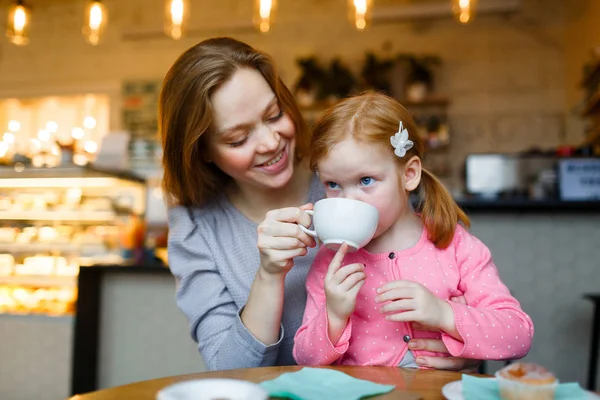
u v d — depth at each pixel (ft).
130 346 8.04
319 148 3.16
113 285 8.18
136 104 17.42
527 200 7.72
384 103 3.28
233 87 3.22
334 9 16.81
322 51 16.71
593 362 7.11
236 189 4.14
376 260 3.36
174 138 3.58
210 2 17.52
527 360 7.69
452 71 16.03
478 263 3.24
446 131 15.25
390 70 15.80
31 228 9.95
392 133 3.10
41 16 18.44
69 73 18.01
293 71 16.80
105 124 18.08
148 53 17.63
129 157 13.35
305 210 3.00
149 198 10.40
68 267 9.30
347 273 2.81
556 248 7.77
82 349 7.89
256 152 3.33
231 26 17.15
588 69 11.56
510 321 2.78
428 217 3.37
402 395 2.04
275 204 3.96
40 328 8.34
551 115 15.46
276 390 2.02
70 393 8.04
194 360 7.86
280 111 3.46
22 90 18.24
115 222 9.82
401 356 3.10
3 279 9.37
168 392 1.69
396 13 16.07
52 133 17.93
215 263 3.75
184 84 3.32
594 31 13.00
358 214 2.69
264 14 9.55
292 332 3.56
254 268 3.68
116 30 17.88
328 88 15.47
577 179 9.18
